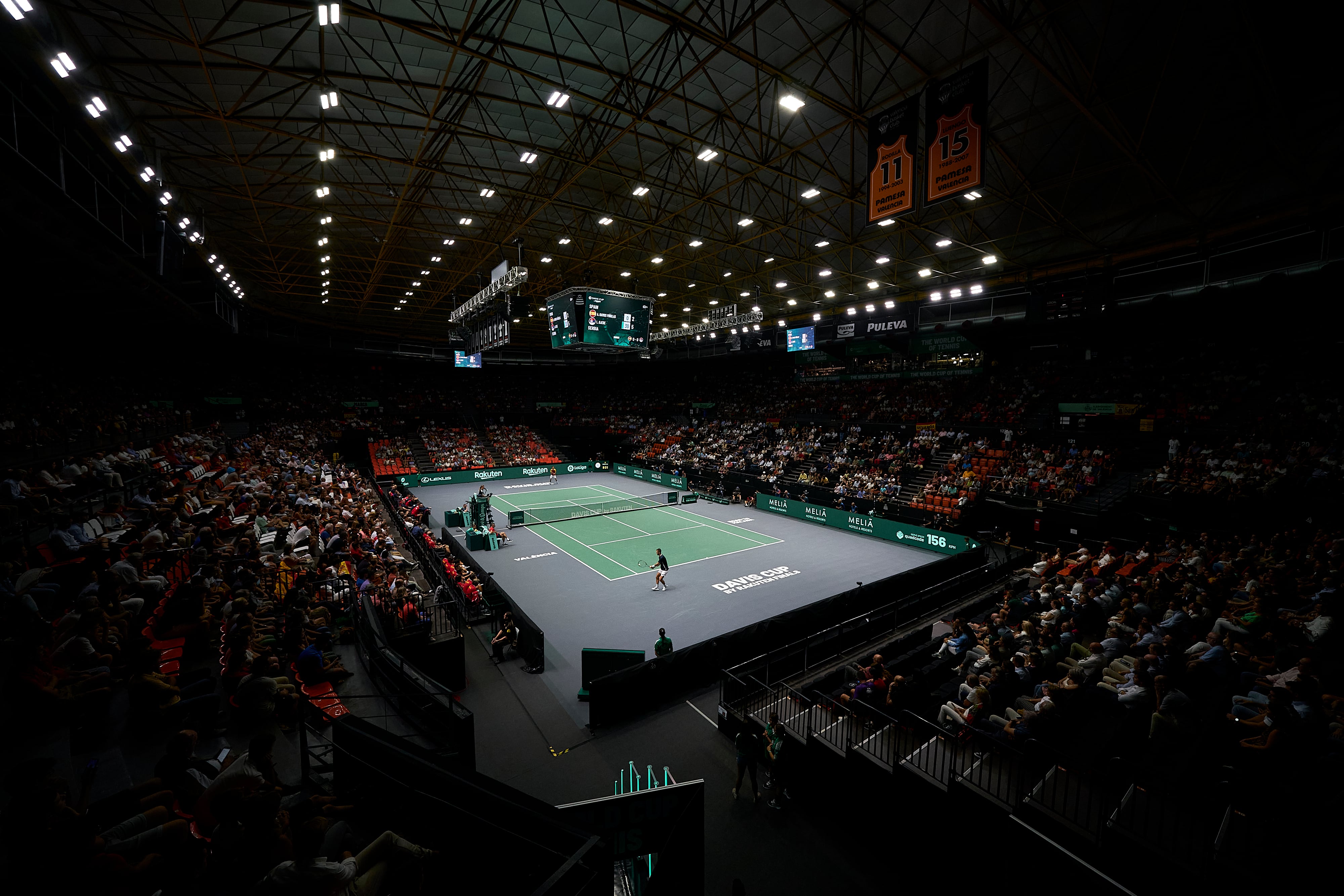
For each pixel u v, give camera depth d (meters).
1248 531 19.09
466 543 27.25
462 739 8.70
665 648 13.88
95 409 24.12
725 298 41.12
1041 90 15.85
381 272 31.06
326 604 12.19
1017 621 13.92
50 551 11.25
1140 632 11.46
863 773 9.33
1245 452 22.11
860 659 13.01
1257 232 20.41
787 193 23.00
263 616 10.90
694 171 20.80
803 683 12.42
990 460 31.09
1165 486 22.78
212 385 46.44
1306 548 15.26
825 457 39.94
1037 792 7.98
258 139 17.52
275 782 5.32
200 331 35.12
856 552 26.66
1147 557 17.61
